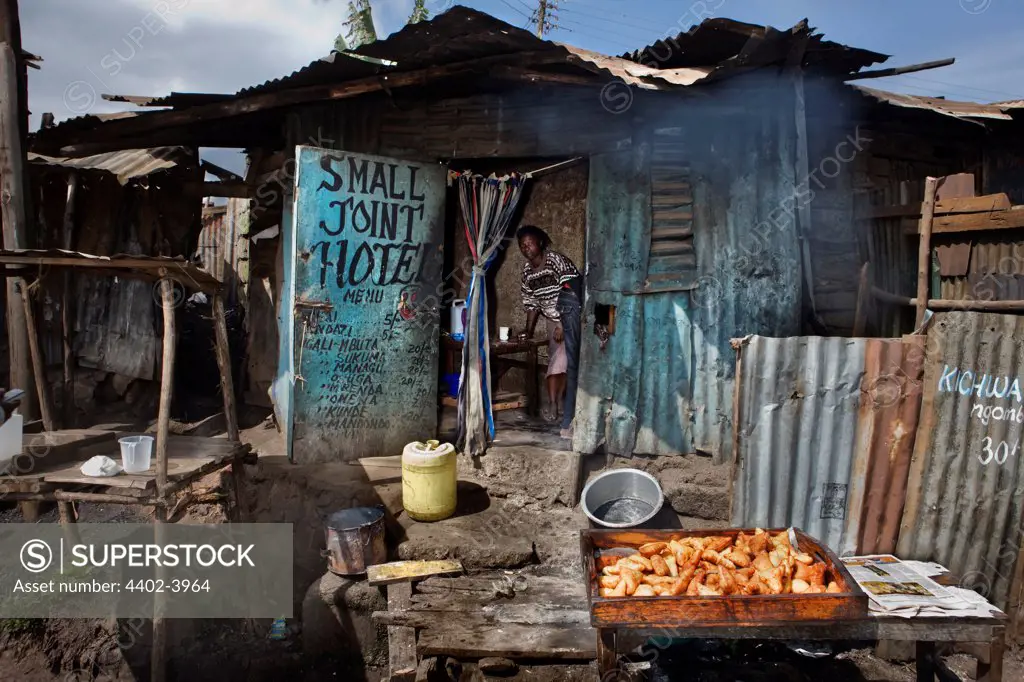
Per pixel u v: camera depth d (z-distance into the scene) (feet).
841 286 18.54
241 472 15.85
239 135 22.89
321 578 14.47
